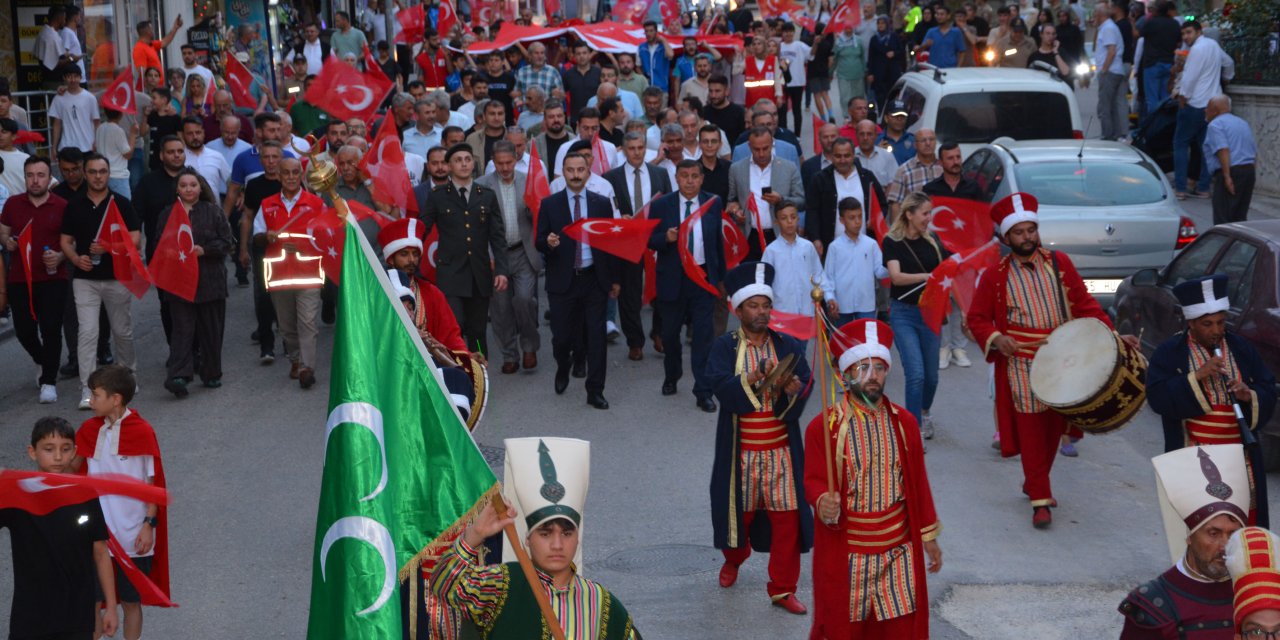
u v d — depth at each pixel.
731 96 21.09
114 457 6.67
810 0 34.50
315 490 9.51
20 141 14.77
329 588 4.21
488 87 19.48
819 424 6.29
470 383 6.89
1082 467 9.84
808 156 24.44
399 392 4.35
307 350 12.13
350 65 14.66
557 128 14.48
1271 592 3.83
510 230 12.35
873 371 6.20
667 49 22.83
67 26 20.92
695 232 11.35
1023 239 8.61
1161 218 12.82
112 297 11.69
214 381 12.23
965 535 8.44
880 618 6.26
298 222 11.93
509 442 4.32
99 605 6.67
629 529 8.63
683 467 9.85
